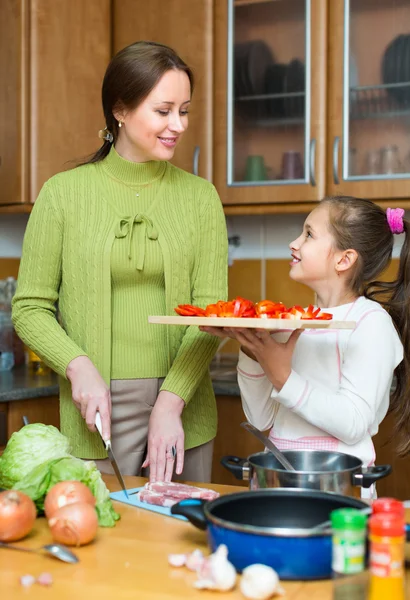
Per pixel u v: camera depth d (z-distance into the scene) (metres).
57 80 2.71
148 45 1.58
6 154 2.73
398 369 1.70
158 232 1.65
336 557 0.84
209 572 0.90
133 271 1.64
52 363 1.55
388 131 2.49
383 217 1.63
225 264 1.76
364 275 1.59
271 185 2.61
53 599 0.88
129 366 1.64
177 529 1.13
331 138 2.54
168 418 1.53
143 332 1.65
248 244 2.98
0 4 2.71
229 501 1.02
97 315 1.63
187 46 2.70
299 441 1.48
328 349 1.49
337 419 1.35
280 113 2.61
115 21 2.79
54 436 1.27
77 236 1.64
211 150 2.68
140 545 1.06
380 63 2.49
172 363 1.67
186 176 1.75
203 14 2.67
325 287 1.59
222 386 2.41
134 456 1.65
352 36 2.52
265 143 2.63
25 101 2.69
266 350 1.34
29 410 2.37
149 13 2.74
